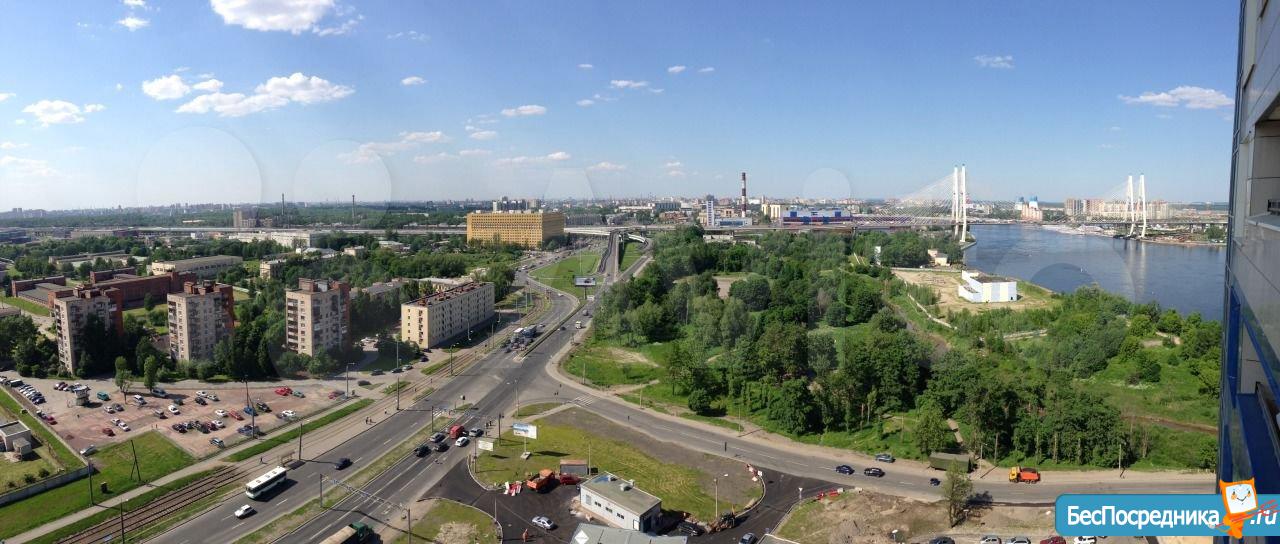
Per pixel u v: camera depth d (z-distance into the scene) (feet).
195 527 275.39
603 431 372.58
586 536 242.37
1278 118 128.47
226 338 506.89
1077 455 311.88
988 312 474.49
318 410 413.59
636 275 634.02
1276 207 126.41
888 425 362.53
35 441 366.84
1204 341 414.41
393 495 300.61
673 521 274.98
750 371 417.08
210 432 378.32
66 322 481.46
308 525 276.62
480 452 345.72
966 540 252.21
